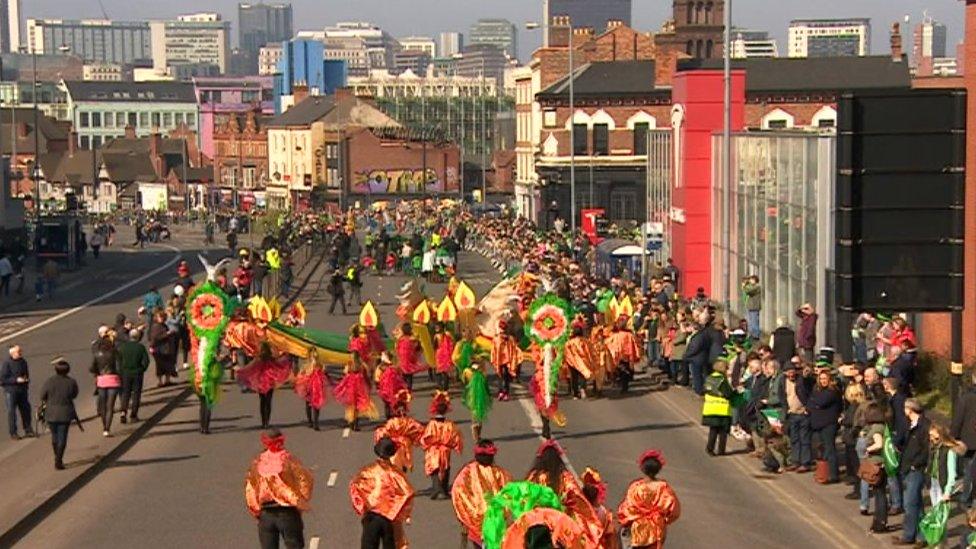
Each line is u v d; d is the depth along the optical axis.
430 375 42.66
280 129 177.50
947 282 25.05
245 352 37.00
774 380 29.11
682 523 24.56
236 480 28.25
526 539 16.41
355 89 189.75
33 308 68.31
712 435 30.61
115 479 28.55
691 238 63.25
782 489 27.34
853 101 24.72
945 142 24.84
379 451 20.53
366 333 38.19
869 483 23.47
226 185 196.25
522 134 137.25
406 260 84.38
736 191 55.12
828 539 23.39
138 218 151.12
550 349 32.34
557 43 127.94
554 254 72.44
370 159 167.50
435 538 23.23
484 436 33.25
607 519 18.45
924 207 24.89
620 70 110.50
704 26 112.81
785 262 47.06
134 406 34.56
